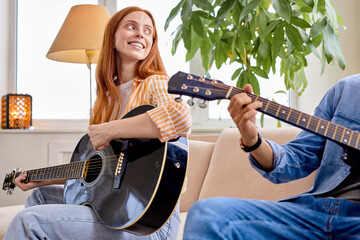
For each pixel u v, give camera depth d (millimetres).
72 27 2680
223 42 2613
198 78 1299
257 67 2615
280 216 1221
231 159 2287
